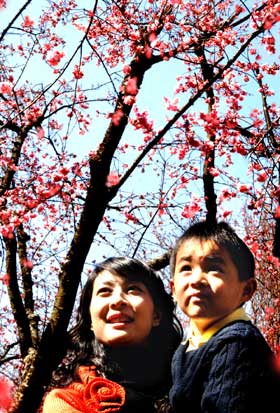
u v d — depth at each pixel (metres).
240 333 1.80
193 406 1.83
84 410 2.06
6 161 6.27
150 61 5.17
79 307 2.49
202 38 5.68
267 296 7.02
